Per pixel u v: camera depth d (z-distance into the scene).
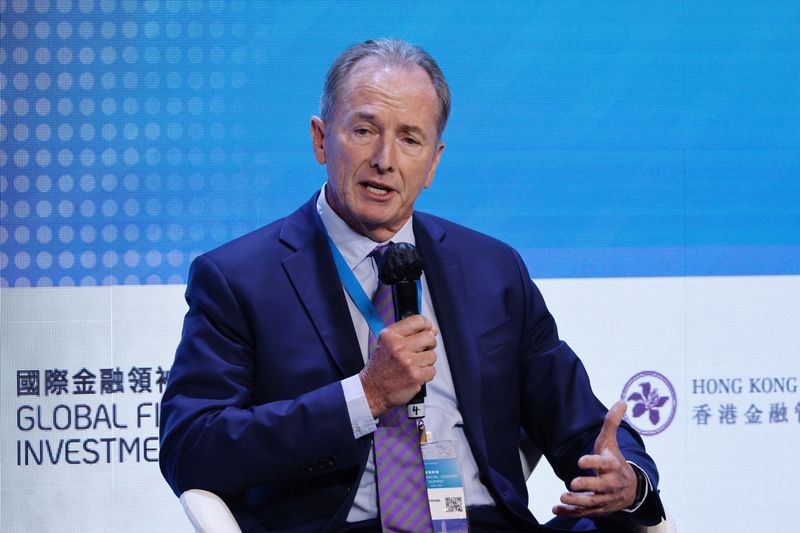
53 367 12.02
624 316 12.80
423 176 8.22
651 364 12.84
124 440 12.08
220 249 8.51
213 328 8.16
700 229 12.94
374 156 7.98
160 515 12.08
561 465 8.59
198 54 12.27
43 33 12.11
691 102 12.92
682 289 12.91
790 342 13.02
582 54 12.75
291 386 8.01
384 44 8.23
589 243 12.76
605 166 12.79
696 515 12.88
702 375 12.91
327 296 8.21
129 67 12.20
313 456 7.56
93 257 12.14
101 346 12.10
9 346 11.98
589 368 12.73
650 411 12.81
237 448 7.54
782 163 13.00
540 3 12.66
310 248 8.42
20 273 12.04
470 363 8.35
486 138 12.59
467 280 8.75
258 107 12.34
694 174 12.93
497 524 8.12
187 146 12.26
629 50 12.83
